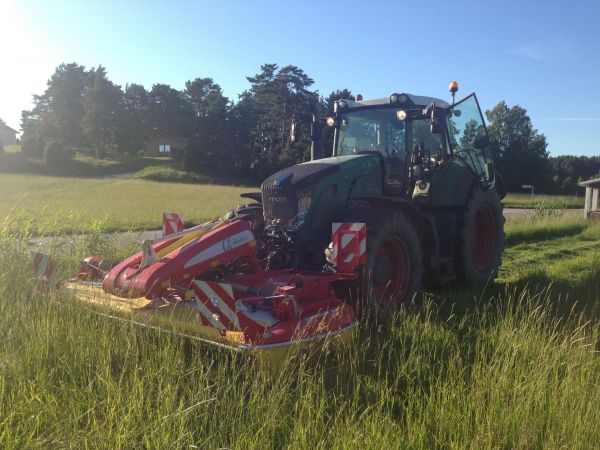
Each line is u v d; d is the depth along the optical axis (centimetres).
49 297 475
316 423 305
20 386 335
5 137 11031
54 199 2591
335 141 744
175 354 384
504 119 7431
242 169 7188
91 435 290
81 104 9125
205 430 309
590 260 937
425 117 684
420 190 697
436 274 655
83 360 374
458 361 388
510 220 1775
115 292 453
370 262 529
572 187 7381
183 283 447
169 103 8675
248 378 362
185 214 1906
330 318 412
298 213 561
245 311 395
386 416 313
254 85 7200
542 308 552
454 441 298
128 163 7612
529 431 299
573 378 356
